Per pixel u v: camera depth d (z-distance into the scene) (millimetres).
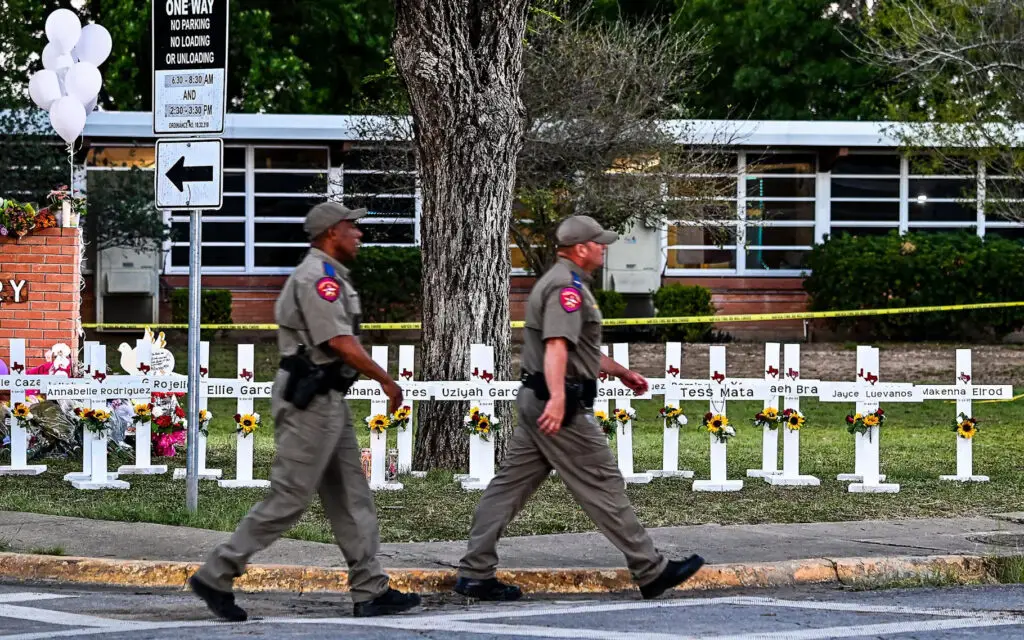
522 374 16578
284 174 60406
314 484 15141
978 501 24359
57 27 33500
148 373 26344
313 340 14914
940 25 48500
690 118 55344
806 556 18891
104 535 19703
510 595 16984
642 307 59562
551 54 47812
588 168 48719
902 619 15336
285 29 76750
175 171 21125
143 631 14523
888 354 53812
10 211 31453
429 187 27500
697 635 14273
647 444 33781
